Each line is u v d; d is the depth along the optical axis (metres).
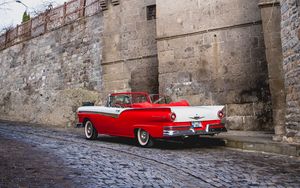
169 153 6.53
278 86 7.81
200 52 10.96
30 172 4.64
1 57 23.77
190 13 11.27
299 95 6.48
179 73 11.25
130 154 6.41
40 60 19.25
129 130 7.80
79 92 15.18
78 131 11.98
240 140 7.13
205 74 10.79
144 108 7.36
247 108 10.02
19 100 20.56
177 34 11.41
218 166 5.14
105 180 4.25
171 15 11.62
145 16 13.71
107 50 14.66
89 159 5.79
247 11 10.35
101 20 15.59
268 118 9.65
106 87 14.48
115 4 14.60
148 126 7.20
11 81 21.94
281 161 5.51
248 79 10.12
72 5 17.62
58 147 7.32
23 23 21.64
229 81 10.41
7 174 4.46
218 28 10.71
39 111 18.17
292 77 6.80
